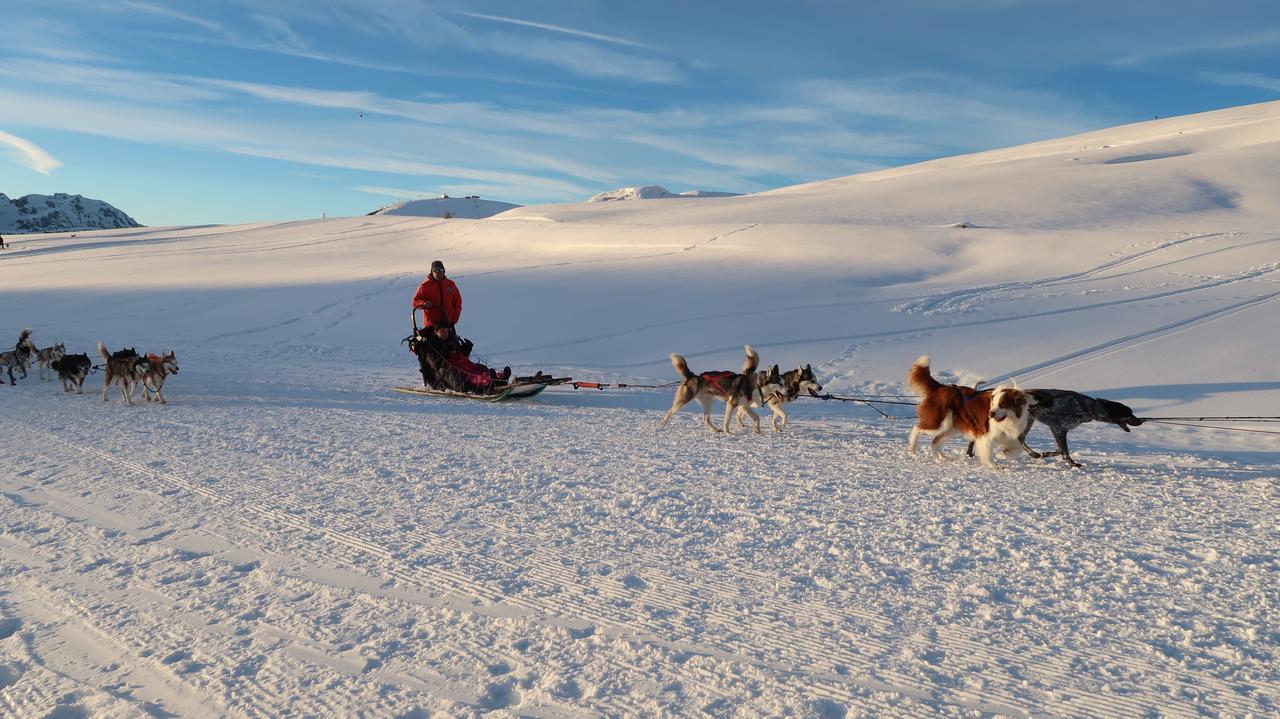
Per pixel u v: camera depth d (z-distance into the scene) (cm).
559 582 459
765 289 2297
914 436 807
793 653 372
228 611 419
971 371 1337
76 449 823
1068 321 1658
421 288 1277
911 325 1744
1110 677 346
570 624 404
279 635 391
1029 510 599
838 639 385
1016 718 315
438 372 1265
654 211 5200
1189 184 4622
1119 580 454
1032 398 730
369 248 4819
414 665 362
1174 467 743
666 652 373
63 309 2612
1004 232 3228
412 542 527
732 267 2772
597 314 2028
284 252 4700
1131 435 928
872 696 333
